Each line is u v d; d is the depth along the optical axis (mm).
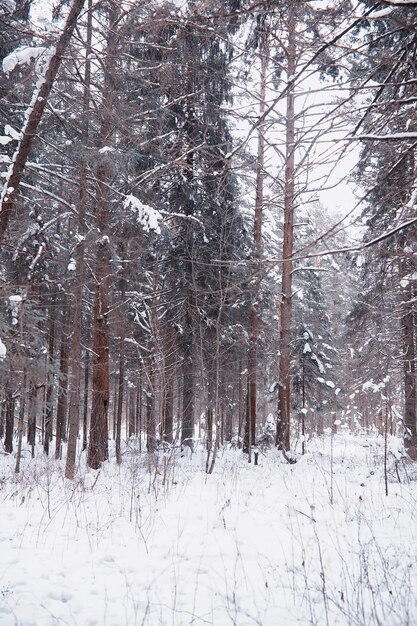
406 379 14945
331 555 5266
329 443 24203
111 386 24203
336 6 3549
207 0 4020
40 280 13562
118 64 9383
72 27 7527
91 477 10125
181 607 4152
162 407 14797
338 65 3748
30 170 11133
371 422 38656
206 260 15156
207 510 7422
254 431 17172
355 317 15516
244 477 11047
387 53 4043
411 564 4492
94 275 12633
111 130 10625
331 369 23406
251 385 16984
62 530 6324
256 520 6812
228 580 4711
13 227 10664
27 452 20406
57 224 14305
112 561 5273
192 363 16688
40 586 4551
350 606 3939
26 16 8625
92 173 12383
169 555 5426
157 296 16266
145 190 14211
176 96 7922
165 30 6020
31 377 10750
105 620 3928
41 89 7613
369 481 9891
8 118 9758
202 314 15109
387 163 4477
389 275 9578
